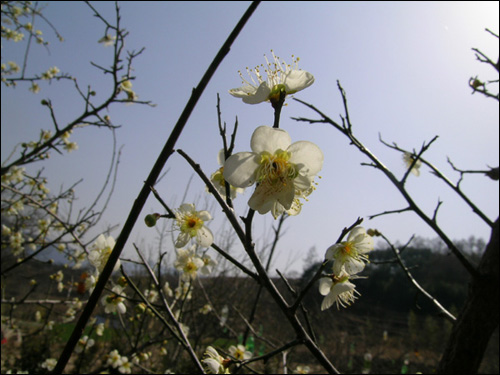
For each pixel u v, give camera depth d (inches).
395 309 1009.5
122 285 100.2
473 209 105.6
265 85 53.6
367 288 1088.2
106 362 191.3
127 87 189.9
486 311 91.7
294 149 53.6
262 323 342.6
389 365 499.5
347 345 424.8
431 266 1182.9
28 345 323.3
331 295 67.6
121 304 100.0
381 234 106.3
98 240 81.4
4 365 306.3
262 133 52.8
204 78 48.1
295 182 52.9
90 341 219.8
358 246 64.4
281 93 54.1
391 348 655.1
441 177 108.8
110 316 225.0
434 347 643.5
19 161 193.8
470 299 95.7
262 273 57.4
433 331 679.7
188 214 78.9
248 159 53.3
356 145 102.0
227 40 48.2
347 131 101.6
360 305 948.6
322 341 407.2
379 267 1153.4
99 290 47.5
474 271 93.5
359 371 435.5
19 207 241.1
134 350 149.6
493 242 98.7
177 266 118.3
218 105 60.6
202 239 77.4
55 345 362.9
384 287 1059.3
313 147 53.4
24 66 228.4
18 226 251.9
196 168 55.2
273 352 65.0
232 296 265.9
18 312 371.6
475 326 91.7
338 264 62.1
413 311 757.3
